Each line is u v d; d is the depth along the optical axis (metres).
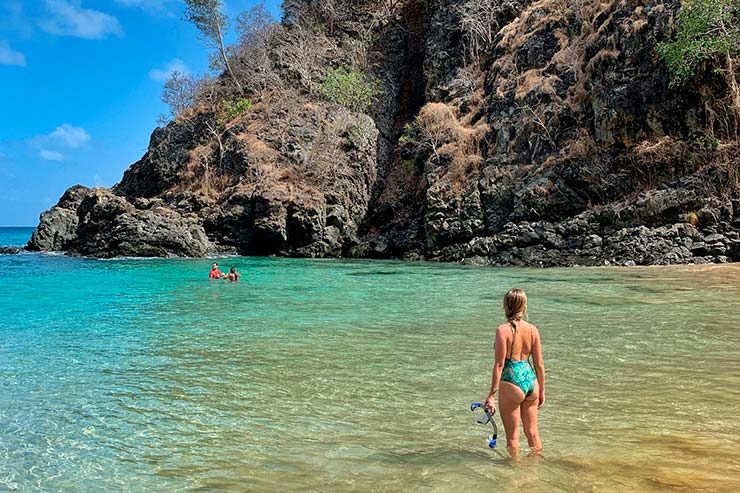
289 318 13.83
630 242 26.58
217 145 45.03
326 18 54.31
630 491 4.60
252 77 49.78
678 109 28.30
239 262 32.97
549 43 36.88
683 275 20.75
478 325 12.65
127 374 8.95
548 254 28.80
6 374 9.00
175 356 10.09
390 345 10.72
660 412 6.75
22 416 7.04
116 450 5.93
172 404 7.43
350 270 27.31
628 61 30.56
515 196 31.98
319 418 6.80
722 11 27.19
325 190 40.25
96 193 45.53
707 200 26.06
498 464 5.28
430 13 49.78
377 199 42.38
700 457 5.37
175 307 15.89
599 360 9.22
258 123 44.84
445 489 4.74
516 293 5.75
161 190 47.38
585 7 35.53
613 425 6.33
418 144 39.97
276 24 53.53
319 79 48.31
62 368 9.35
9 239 99.25
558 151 32.38
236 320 13.65
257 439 6.15
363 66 49.16
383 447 5.84
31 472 5.43
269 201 38.53
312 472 5.23
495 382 5.58
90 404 7.48
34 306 16.34
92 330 12.63
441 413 6.93
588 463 5.25
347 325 12.80
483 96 39.97
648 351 9.76
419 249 36.19
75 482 5.20
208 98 52.09
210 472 5.32
